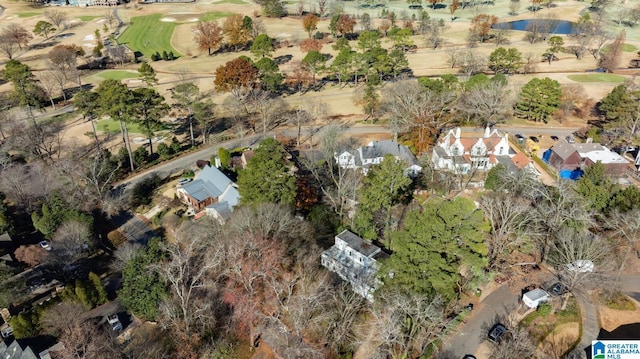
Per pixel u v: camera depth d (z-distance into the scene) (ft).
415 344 195.62
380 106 439.63
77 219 278.26
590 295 222.48
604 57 543.39
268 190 253.65
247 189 255.09
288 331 190.39
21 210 312.91
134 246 256.11
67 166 320.70
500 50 506.89
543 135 392.47
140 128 365.61
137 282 215.51
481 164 328.90
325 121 433.07
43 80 504.84
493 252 230.48
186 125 439.22
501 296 222.48
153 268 214.69
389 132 403.75
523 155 331.16
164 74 574.97
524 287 226.99
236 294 205.05
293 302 200.95
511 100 426.10
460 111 411.75
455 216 190.49
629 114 368.89
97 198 317.01
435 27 645.51
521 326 205.77
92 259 273.33
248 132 419.13
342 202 272.31
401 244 190.70
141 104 347.15
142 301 213.46
